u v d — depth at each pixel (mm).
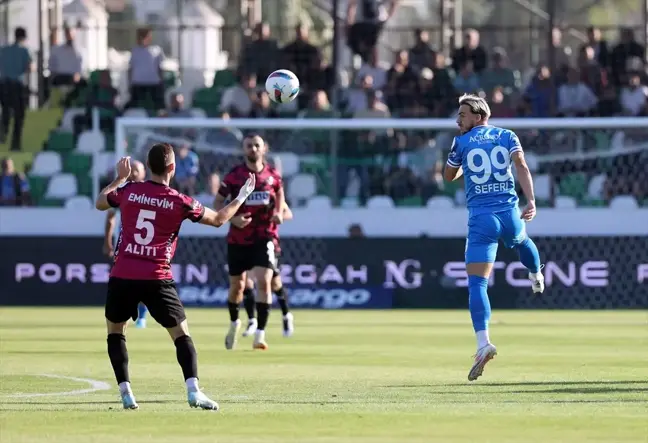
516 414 28453
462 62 95812
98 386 35438
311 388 35125
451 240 83188
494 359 45406
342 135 88250
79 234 84125
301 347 51562
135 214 28734
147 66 96188
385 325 66812
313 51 96000
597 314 77875
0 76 95250
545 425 26594
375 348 51156
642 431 25750
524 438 24797
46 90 98000
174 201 28781
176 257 83625
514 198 36562
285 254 83438
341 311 80938
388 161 88250
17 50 95688
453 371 40781
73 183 91000
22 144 96625
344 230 85562
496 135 36625
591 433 25438
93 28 98750
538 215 85062
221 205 50375
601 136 88125
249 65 96188
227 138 89812
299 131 89125
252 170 50406
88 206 88562
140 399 31922
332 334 59688
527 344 53062
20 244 82875
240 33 99125
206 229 83812
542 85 93188
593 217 84875
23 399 31953
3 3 99062
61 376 38469
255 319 57219
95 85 97312
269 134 89125
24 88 96562
